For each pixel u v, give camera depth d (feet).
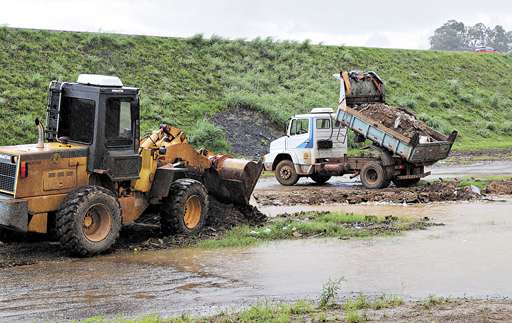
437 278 49.11
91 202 56.18
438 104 225.35
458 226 70.59
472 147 189.78
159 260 55.62
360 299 42.01
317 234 66.13
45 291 45.96
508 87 267.39
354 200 92.68
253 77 191.83
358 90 113.91
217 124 158.30
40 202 55.36
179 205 63.46
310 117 114.01
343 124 112.27
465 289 46.14
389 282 48.14
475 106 237.45
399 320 37.40
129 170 60.75
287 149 116.16
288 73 204.33
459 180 111.86
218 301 43.62
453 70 261.24
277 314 39.04
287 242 62.90
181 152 66.95
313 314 39.34
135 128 61.36
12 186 54.39
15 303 43.09
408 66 248.32
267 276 50.19
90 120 58.65
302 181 124.47
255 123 164.35
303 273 50.98
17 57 156.66
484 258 55.47
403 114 109.29
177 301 43.62
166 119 152.97
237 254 57.88
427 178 120.78
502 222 72.79
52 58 162.20
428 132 110.01
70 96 59.52
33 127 132.98
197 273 51.19
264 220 72.38
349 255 57.00
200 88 175.52
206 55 194.39
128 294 45.34
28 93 144.36
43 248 60.08
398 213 80.59
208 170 70.44
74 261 55.26
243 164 70.33
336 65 222.69
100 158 58.54
